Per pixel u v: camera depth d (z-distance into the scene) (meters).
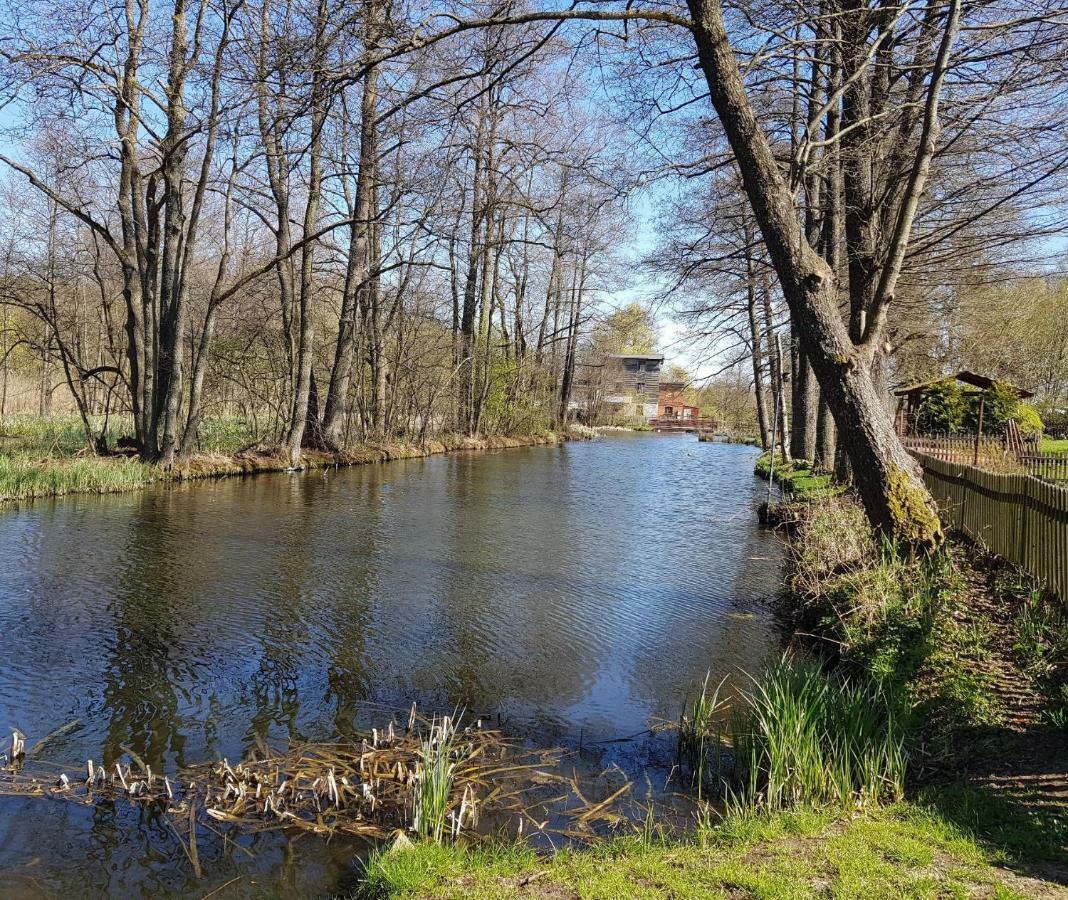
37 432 23.33
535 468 27.08
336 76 8.04
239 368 25.45
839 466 16.27
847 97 12.14
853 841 3.71
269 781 4.88
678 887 3.38
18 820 4.46
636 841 4.02
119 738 5.54
